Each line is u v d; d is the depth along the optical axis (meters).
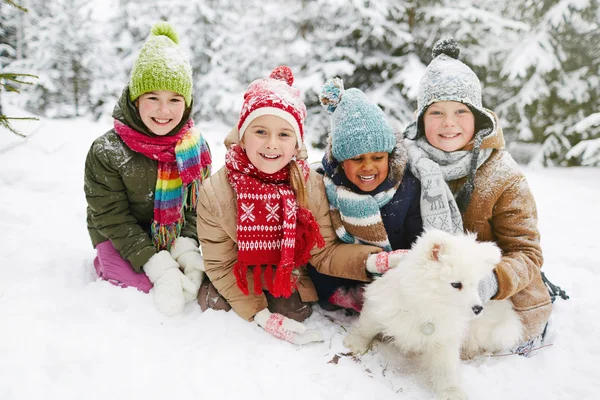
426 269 1.73
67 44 11.75
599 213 4.80
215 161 5.73
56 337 1.79
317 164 2.67
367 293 2.02
